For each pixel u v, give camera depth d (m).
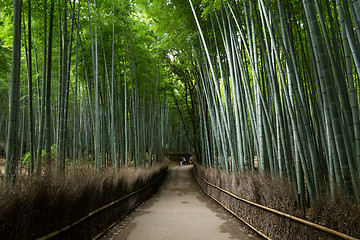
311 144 2.79
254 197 3.68
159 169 11.56
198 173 11.89
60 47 4.91
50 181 2.45
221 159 7.58
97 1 6.72
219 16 6.50
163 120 16.92
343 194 2.14
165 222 4.41
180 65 10.57
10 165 2.53
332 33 3.26
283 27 3.16
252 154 5.45
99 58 7.90
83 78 8.30
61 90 4.86
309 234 2.29
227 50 5.50
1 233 1.64
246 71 5.19
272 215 3.06
